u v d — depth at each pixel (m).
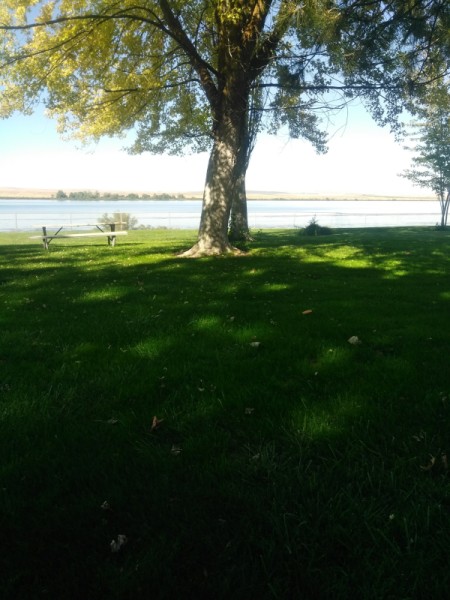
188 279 9.39
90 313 6.43
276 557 2.01
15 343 5.01
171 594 1.84
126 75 15.41
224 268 11.06
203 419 3.23
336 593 1.83
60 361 4.45
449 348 4.78
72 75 14.82
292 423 3.13
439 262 12.48
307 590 1.85
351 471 2.58
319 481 2.50
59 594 1.84
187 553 2.04
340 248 16.38
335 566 1.95
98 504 2.36
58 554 2.05
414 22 10.81
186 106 18.05
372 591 1.82
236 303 7.05
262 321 5.95
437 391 3.62
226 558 2.00
